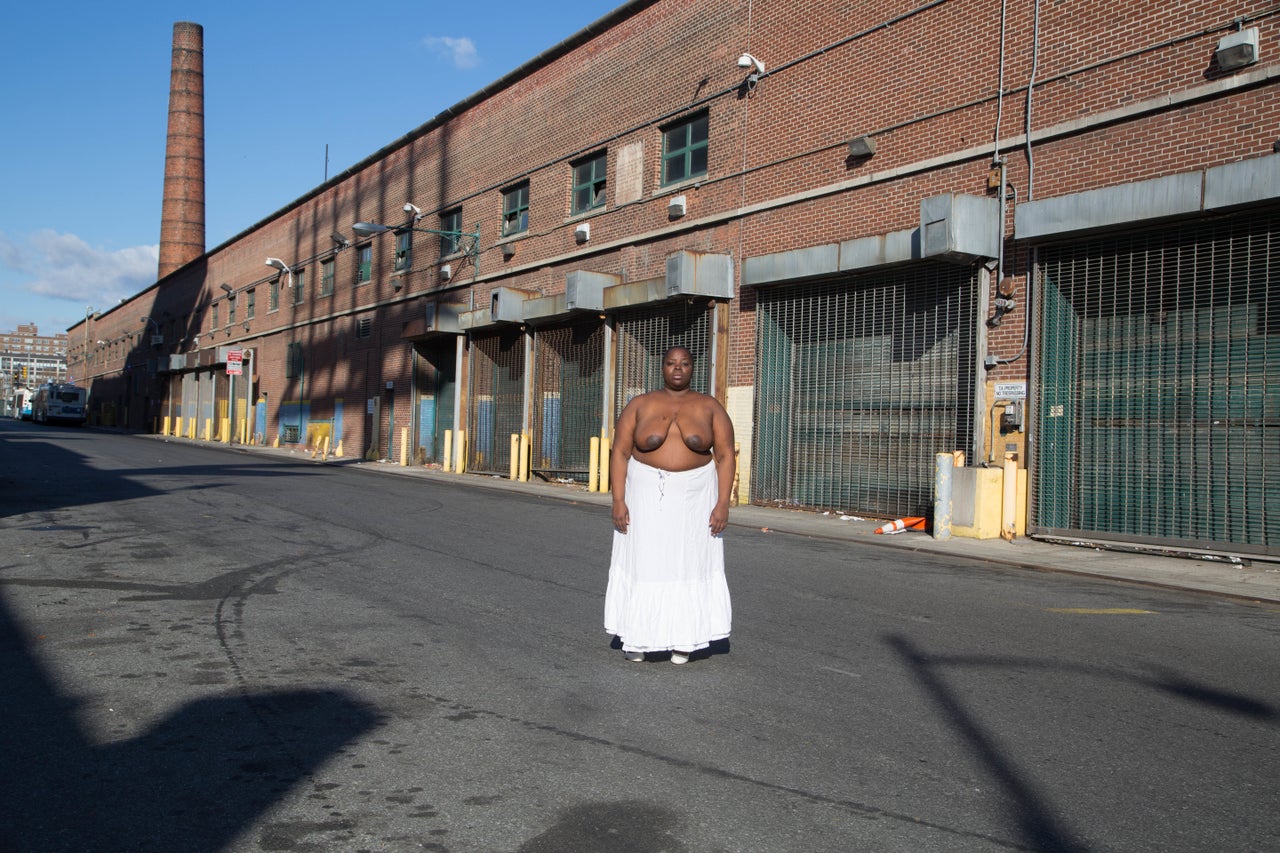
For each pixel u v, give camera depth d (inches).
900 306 563.5
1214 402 419.8
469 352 987.9
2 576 290.8
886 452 568.4
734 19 692.1
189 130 2383.1
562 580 310.3
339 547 368.2
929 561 398.6
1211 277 421.1
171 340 2262.6
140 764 145.9
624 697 184.7
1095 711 182.2
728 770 148.4
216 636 224.1
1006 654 225.8
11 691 180.2
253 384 1704.0
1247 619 282.2
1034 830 129.1
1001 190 504.1
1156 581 354.0
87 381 3302.2
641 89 780.6
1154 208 422.3
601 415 787.4
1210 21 425.7
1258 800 140.8
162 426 2289.6
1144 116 448.8
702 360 689.0
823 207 614.9
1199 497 423.8
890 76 574.9
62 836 121.6
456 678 195.0
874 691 192.2
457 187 1055.6
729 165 689.6
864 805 136.2
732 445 210.2
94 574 297.1
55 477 654.5
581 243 836.6
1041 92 492.1
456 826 126.5
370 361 1240.2
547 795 137.3
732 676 201.5
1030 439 482.0
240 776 142.0
